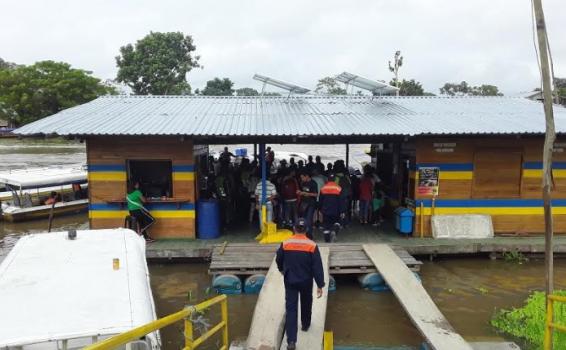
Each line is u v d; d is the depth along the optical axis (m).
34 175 17.80
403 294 8.01
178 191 11.50
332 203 11.05
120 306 5.67
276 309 7.50
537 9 6.24
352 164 27.80
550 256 6.62
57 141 55.34
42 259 6.66
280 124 11.62
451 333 6.62
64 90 54.31
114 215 11.48
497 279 10.16
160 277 10.30
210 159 15.47
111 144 11.29
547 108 6.34
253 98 15.56
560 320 7.39
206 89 55.72
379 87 15.53
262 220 11.48
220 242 11.31
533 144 11.75
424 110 13.70
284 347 6.45
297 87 15.07
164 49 48.75
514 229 11.95
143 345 5.28
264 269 9.56
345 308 8.78
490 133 10.81
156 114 12.57
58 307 5.52
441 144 11.66
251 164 14.40
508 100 15.73
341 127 11.35
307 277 6.30
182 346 7.31
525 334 7.34
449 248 11.09
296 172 12.52
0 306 5.47
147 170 11.95
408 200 12.27
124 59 48.69
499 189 11.85
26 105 53.91
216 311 8.71
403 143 12.99
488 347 6.86
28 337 4.92
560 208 11.95
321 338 6.50
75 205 17.84
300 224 6.47
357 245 10.69
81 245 7.20
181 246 10.95
